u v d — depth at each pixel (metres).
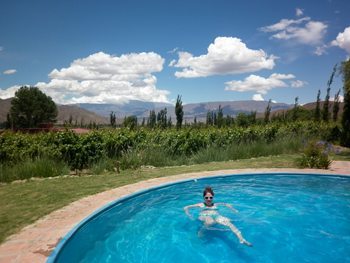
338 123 29.08
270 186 11.25
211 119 87.31
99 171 13.00
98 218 7.43
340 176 11.94
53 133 14.56
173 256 6.10
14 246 5.43
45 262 4.82
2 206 7.94
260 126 22.95
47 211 7.47
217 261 5.94
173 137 17.42
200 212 8.19
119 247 6.39
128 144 16.06
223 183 11.67
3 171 11.64
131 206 9.02
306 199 9.88
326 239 7.02
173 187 10.70
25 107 87.75
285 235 7.23
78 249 6.12
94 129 15.78
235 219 8.26
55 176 12.22
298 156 16.81
